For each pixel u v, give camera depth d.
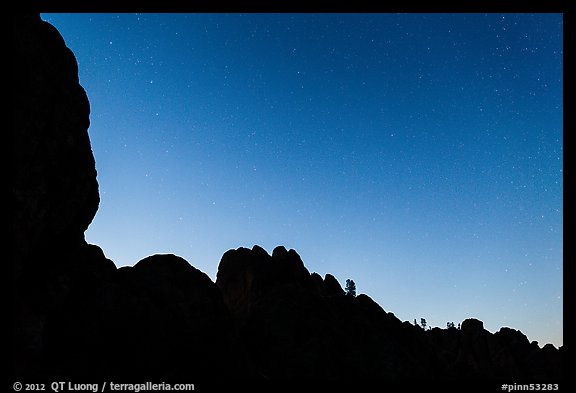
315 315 27.11
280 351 24.27
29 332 13.09
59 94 16.52
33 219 14.37
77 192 16.98
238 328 27.06
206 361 17.23
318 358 23.75
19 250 13.58
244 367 18.70
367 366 25.06
